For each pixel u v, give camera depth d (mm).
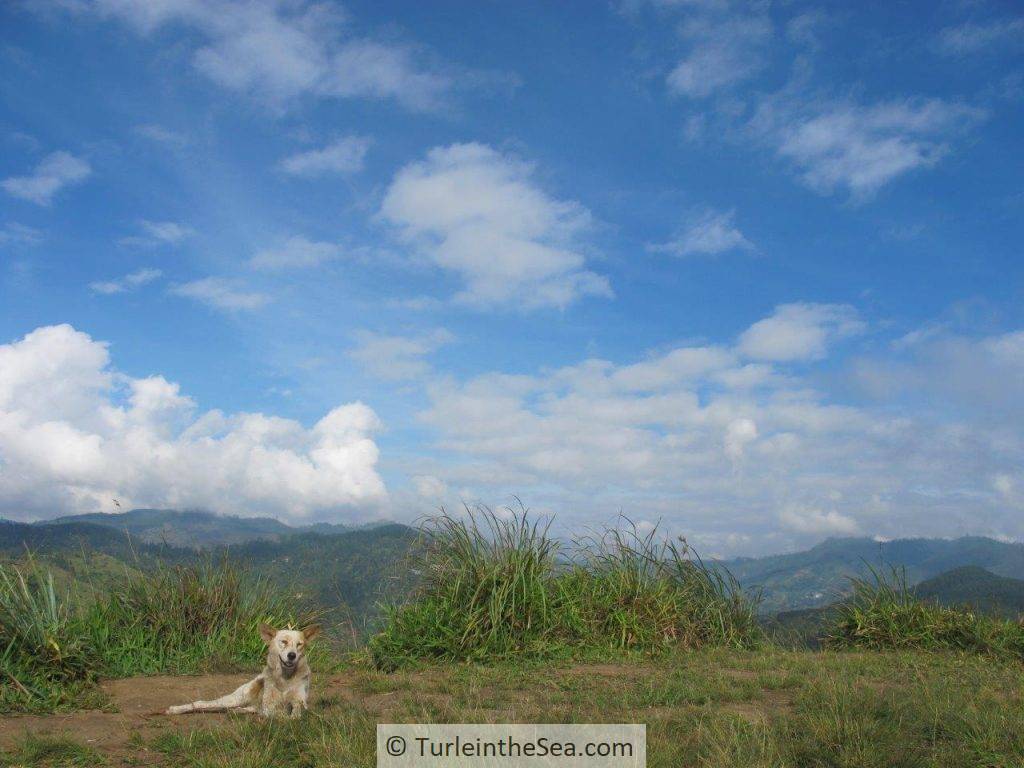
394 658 10195
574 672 9766
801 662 10312
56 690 7516
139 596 10406
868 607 13289
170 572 10922
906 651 12023
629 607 12125
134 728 6445
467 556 11836
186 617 10445
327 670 9820
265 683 6770
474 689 8148
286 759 5559
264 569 11922
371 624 11148
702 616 12562
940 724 6250
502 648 10734
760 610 13250
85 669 8141
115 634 9609
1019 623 12336
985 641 11945
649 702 7625
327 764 5301
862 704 6711
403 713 6805
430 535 12102
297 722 6238
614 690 8188
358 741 5676
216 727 6230
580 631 11492
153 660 9414
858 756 5297
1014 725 6129
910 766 5234
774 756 5332
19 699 7184
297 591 11648
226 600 10844
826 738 5695
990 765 5363
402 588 11672
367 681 8828
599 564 12891
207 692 8141
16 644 7812
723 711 6879
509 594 11320
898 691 7656
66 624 8484
